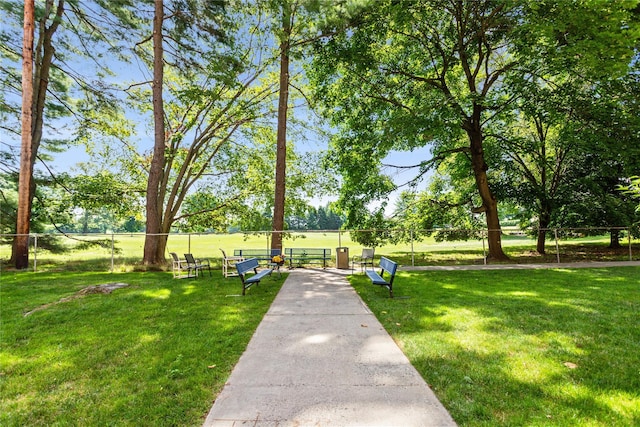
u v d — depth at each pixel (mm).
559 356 4562
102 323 6465
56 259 20797
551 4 11805
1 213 18625
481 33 15289
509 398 3500
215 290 9688
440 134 15180
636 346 4910
